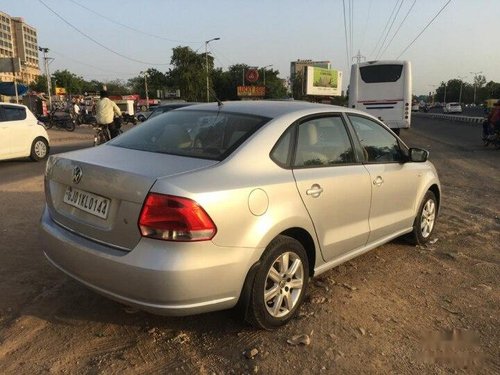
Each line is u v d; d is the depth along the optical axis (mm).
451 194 8742
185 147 3582
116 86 120750
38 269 4523
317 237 3766
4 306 3797
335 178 3902
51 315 3678
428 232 5613
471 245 5617
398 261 5012
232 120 3777
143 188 2965
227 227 3053
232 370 3047
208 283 2998
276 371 3049
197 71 77250
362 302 4023
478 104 138375
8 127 11992
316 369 3084
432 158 14391
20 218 6270
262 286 3324
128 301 3035
